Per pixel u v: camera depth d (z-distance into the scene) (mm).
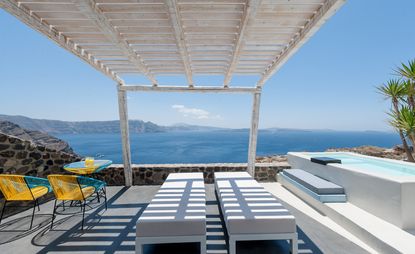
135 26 3285
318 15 2857
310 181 4547
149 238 2508
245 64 5016
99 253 2756
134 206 4445
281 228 2541
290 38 3738
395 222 2973
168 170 6281
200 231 2518
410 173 4246
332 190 4059
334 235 3119
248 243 2957
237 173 5141
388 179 3074
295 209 4152
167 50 4184
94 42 3814
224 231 3305
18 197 3465
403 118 5789
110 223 3637
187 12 2971
